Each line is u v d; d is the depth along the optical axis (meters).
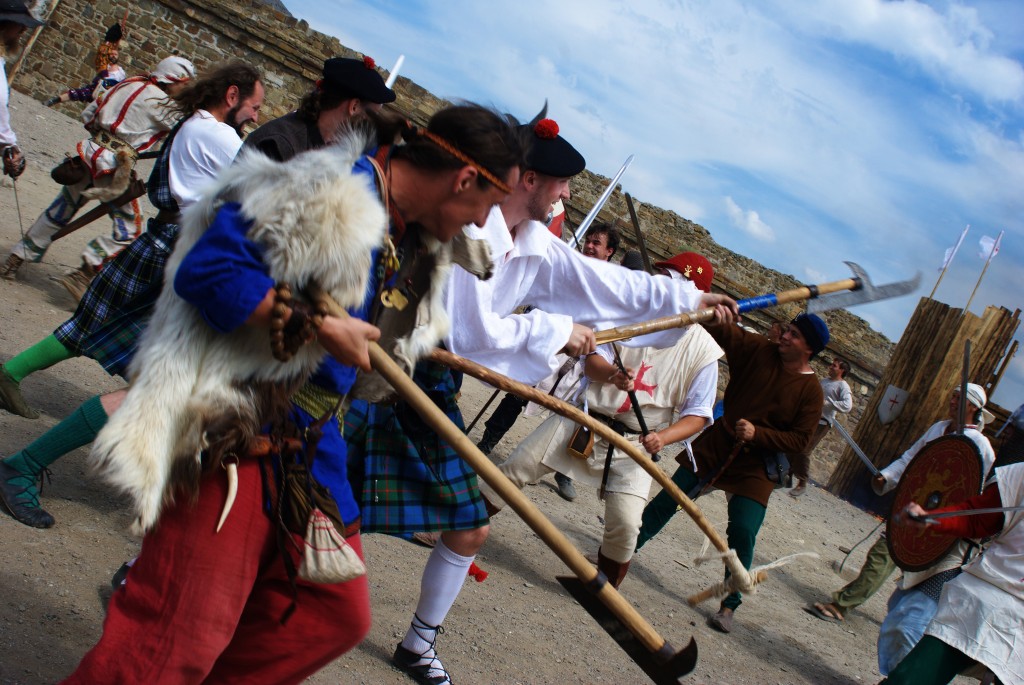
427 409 2.24
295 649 2.28
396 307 2.34
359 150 2.17
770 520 9.26
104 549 3.67
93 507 3.97
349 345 2.06
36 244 6.44
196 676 2.07
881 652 5.21
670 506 5.70
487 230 3.15
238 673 2.27
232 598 2.08
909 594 5.20
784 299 3.72
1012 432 12.18
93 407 3.56
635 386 5.12
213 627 2.06
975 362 13.48
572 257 3.50
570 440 5.19
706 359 5.17
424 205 2.32
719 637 5.45
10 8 5.64
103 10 17.30
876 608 7.40
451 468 3.35
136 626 2.05
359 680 3.40
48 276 6.96
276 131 3.40
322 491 2.23
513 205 3.35
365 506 3.21
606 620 2.41
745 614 6.10
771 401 5.53
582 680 4.14
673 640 5.09
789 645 5.77
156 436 2.00
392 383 2.23
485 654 4.05
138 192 6.28
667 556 6.74
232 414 2.03
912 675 4.02
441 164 2.27
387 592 4.25
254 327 2.04
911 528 5.13
